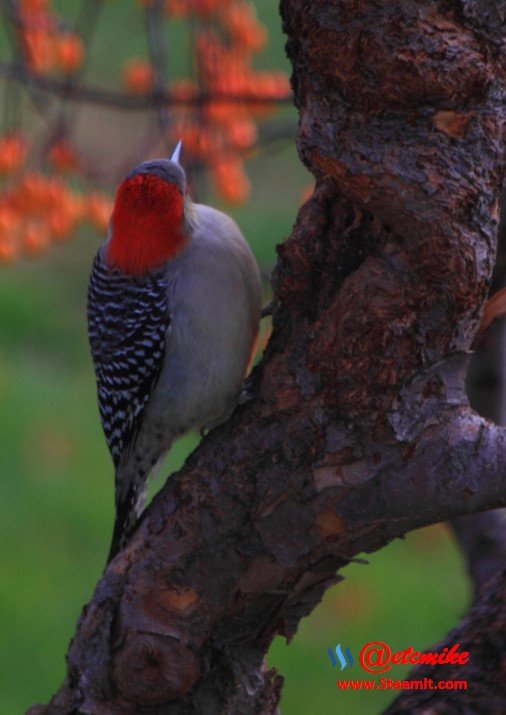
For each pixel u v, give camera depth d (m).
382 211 5.52
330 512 5.77
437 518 5.69
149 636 6.17
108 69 22.50
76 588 15.59
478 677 5.51
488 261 5.59
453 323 5.54
